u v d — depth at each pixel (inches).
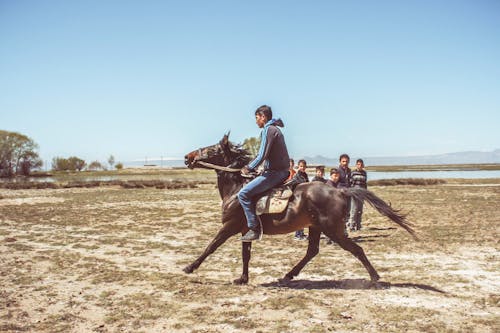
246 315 211.0
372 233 487.5
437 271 303.9
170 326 198.2
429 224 550.9
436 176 2837.1
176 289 260.2
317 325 196.2
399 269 311.3
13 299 240.8
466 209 722.2
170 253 382.9
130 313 217.3
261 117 261.6
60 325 200.7
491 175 2898.6
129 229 526.0
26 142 3831.2
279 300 232.4
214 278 292.5
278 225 256.8
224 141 277.6
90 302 236.8
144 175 3513.8
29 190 1389.0
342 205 250.1
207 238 465.1
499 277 286.8
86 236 472.4
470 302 231.1
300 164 414.6
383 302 231.0
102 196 1091.3
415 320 202.5
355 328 192.7
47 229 521.7
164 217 647.1
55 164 4660.4
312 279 287.4
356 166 462.3
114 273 300.2
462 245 404.2
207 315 211.5
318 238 279.6
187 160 283.9
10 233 488.7
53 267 320.8
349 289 259.6
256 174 266.1
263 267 325.1
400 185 1619.1
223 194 277.9
